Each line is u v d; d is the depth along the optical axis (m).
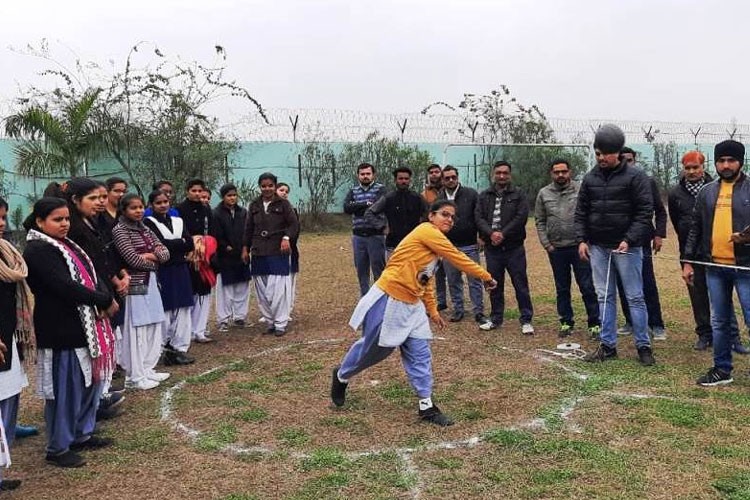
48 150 15.12
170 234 6.87
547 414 5.16
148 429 5.12
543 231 7.68
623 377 6.04
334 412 5.37
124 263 5.93
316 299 10.58
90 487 4.17
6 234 14.45
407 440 4.74
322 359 7.02
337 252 16.22
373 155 22.47
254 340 8.04
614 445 4.55
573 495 3.86
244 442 4.81
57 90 16.17
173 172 17.89
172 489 4.10
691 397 5.49
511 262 7.91
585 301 7.59
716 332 5.79
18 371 4.08
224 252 8.50
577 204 6.66
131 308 6.04
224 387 6.14
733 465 4.20
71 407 4.47
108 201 6.34
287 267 8.24
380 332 4.96
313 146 21.78
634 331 6.50
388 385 5.99
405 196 8.67
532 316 8.33
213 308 10.52
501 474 4.14
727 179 5.71
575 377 6.09
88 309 4.48
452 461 4.35
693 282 6.63
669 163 24.94
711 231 5.76
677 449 4.45
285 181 21.55
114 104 16.83
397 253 5.05
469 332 8.00
